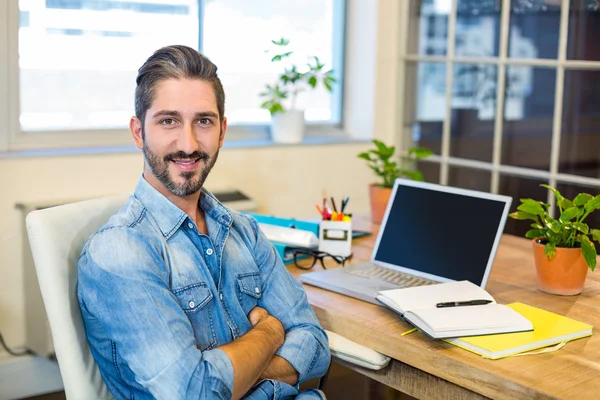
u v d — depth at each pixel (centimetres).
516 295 192
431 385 160
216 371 142
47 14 294
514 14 316
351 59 377
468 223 195
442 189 204
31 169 278
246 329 166
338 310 180
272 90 343
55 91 302
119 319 144
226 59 341
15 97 289
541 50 307
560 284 192
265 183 338
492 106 329
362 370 175
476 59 334
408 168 373
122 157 298
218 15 336
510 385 141
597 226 290
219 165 323
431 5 353
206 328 157
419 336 164
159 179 158
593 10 287
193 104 155
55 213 159
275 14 352
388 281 197
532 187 316
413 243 205
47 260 153
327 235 222
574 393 135
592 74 289
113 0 309
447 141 352
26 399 289
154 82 155
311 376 169
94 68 309
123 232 149
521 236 322
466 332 158
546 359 151
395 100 375
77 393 154
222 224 167
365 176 370
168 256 155
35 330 280
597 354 154
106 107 315
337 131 381
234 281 166
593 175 292
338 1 372
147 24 318
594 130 290
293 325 170
